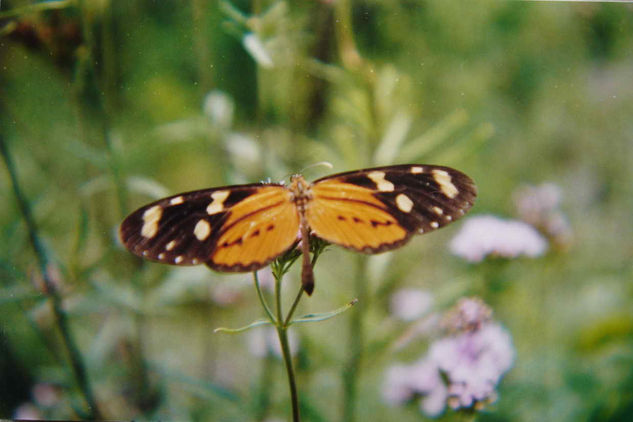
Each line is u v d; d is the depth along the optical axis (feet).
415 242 1.53
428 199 0.85
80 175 1.24
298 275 1.22
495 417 1.14
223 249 0.82
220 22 1.47
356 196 0.84
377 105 1.12
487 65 1.70
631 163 1.77
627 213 1.73
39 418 1.16
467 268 1.30
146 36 1.46
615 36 1.73
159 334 1.39
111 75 1.14
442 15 1.58
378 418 1.20
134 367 1.18
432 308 1.15
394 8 1.47
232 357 1.41
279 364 1.21
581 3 1.69
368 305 1.14
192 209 0.83
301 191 0.83
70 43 1.10
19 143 1.25
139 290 1.16
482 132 1.25
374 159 1.13
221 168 1.23
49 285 1.06
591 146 1.79
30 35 1.09
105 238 1.19
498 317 1.29
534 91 1.76
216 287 1.29
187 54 1.47
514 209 1.29
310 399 1.17
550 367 1.22
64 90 1.21
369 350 1.14
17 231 1.10
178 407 1.20
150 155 1.45
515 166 1.75
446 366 0.97
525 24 1.70
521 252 1.17
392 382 1.16
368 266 1.13
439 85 1.64
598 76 1.79
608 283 1.49
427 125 1.64
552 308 1.38
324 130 1.27
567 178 1.78
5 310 1.21
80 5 1.06
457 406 0.97
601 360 1.23
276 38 1.12
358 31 1.45
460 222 1.61
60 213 1.21
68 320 1.15
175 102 1.48
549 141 1.78
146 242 0.82
